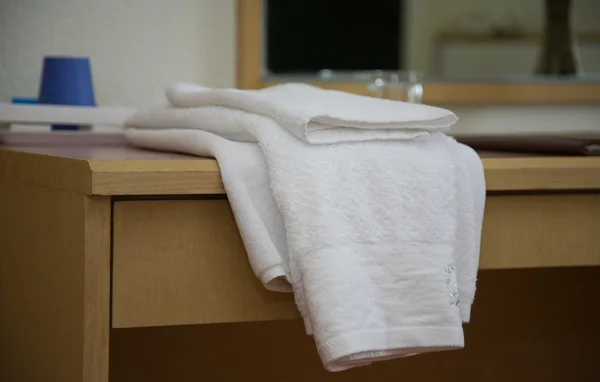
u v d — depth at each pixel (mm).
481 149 1171
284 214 830
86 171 812
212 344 1298
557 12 1611
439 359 1396
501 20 1590
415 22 1560
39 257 971
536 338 1436
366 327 820
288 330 1334
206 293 869
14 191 1065
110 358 1244
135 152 1038
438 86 1568
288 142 853
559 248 992
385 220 853
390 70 1553
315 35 1519
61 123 1265
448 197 887
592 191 1001
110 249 836
